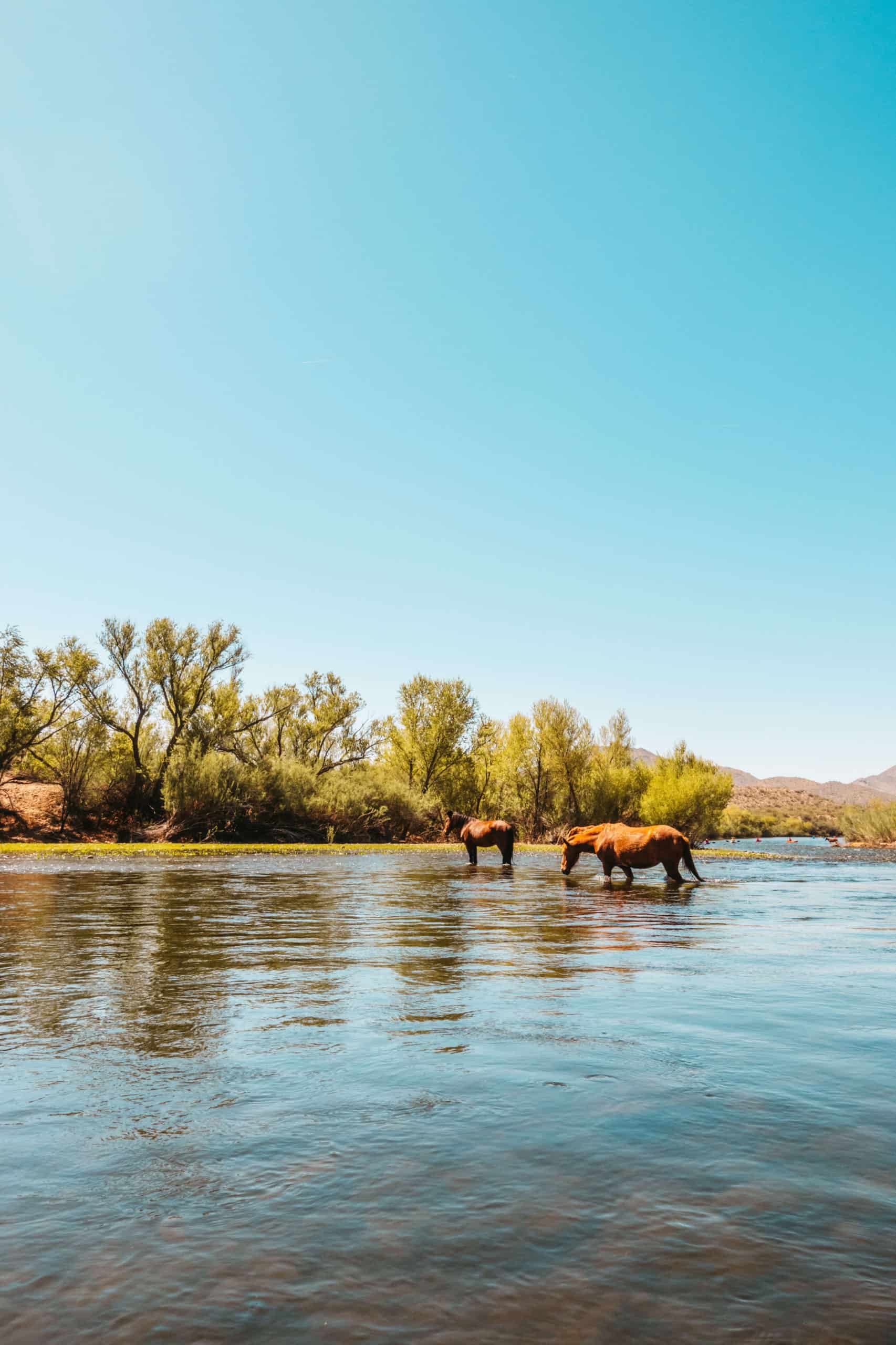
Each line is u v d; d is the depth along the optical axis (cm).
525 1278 253
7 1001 652
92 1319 232
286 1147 357
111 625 4628
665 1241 276
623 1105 410
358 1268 259
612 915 1335
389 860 3419
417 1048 515
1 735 4450
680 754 5669
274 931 1105
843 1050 513
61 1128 380
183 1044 524
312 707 5812
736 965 840
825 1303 240
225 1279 254
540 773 5828
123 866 2756
